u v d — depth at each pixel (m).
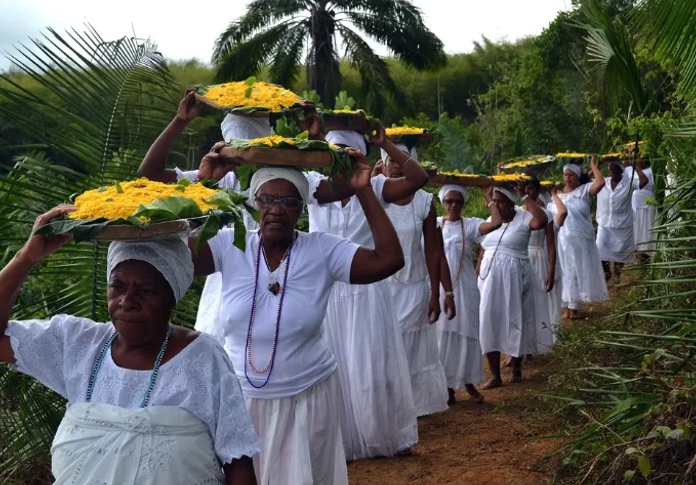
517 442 6.61
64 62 5.65
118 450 2.80
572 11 22.84
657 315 4.80
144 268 2.88
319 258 4.26
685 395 4.30
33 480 5.41
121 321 2.88
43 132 5.45
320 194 5.08
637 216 15.89
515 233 9.38
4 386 5.13
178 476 2.83
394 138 7.18
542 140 23.33
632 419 4.71
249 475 2.97
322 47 27.88
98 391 2.92
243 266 4.29
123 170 5.72
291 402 4.22
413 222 7.26
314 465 4.33
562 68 23.56
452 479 5.91
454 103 44.47
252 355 4.22
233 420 2.94
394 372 6.25
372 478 6.01
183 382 2.90
